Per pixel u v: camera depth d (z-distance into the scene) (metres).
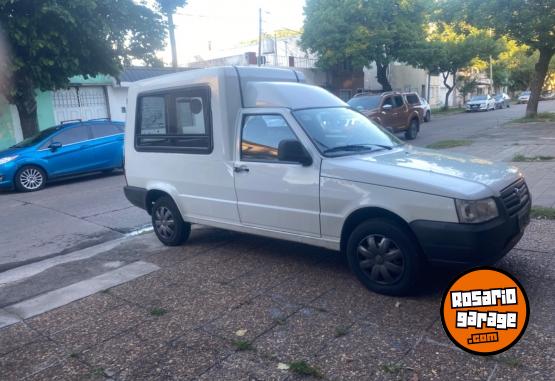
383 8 30.17
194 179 5.52
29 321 4.18
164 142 5.81
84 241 6.86
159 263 5.46
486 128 20.47
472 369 2.98
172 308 4.20
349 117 5.21
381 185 3.96
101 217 8.24
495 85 64.75
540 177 8.44
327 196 4.30
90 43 13.51
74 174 12.48
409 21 30.64
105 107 20.23
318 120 4.82
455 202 3.61
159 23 15.54
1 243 7.01
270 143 4.79
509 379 2.86
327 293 4.26
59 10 11.94
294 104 4.85
